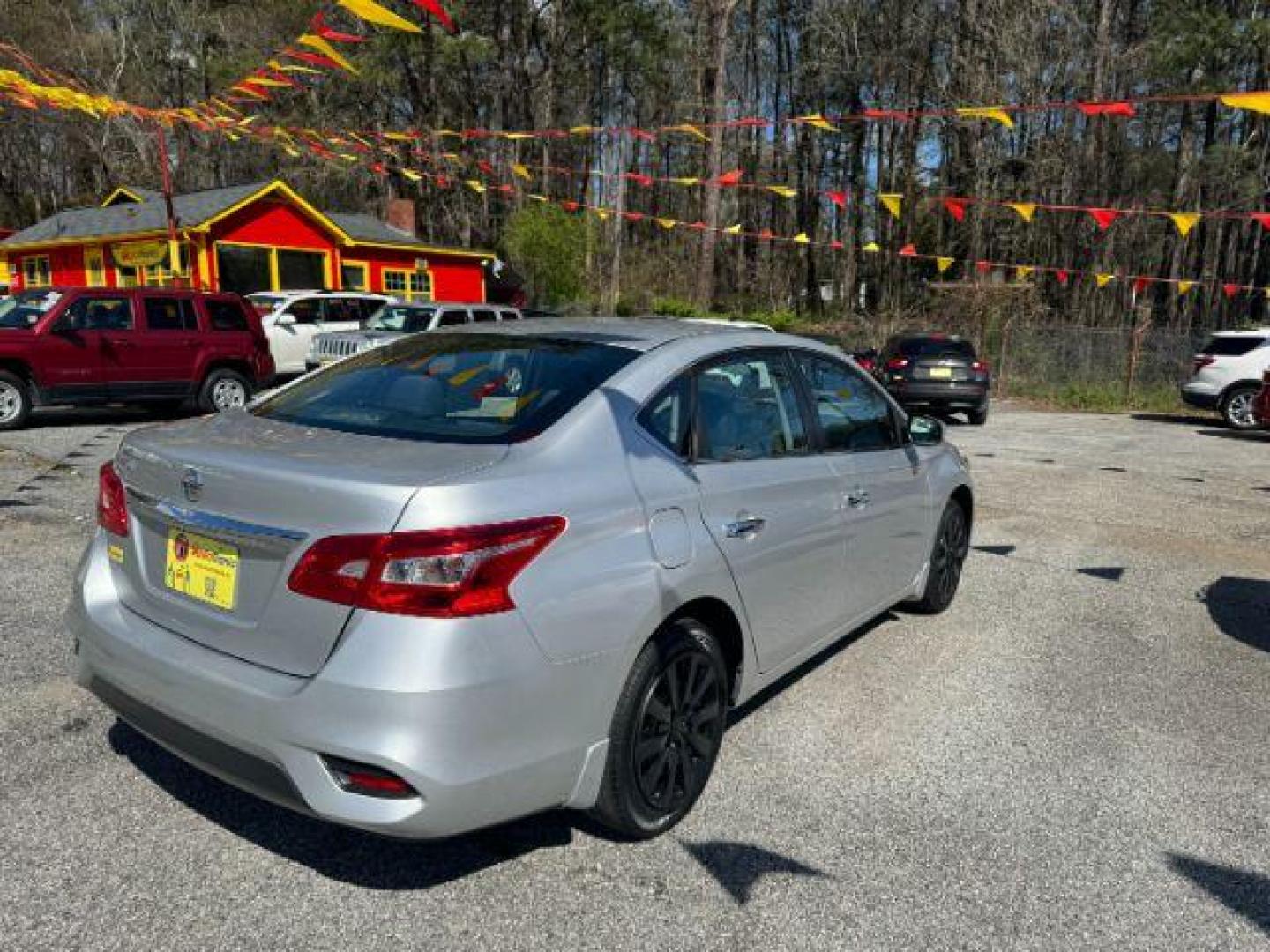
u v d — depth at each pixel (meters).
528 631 2.41
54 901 2.55
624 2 35.16
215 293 12.74
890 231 38.81
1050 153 31.16
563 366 3.12
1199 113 31.70
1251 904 2.75
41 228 25.31
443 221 38.78
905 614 5.42
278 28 34.25
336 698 2.27
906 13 35.69
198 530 2.60
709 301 28.80
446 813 2.31
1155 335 21.19
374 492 2.31
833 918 2.62
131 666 2.67
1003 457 11.79
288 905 2.58
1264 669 4.70
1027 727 3.91
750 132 44.03
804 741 3.70
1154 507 8.74
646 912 2.61
